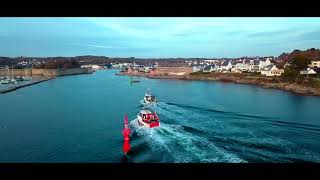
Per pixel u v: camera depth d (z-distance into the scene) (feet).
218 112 226.17
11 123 214.28
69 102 313.32
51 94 394.32
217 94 357.82
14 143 163.22
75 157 136.67
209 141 142.41
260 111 231.30
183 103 277.64
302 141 143.95
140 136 156.87
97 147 149.89
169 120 192.54
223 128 169.89
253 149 130.72
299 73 466.29
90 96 360.28
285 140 145.18
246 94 356.38
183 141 142.82
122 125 194.90
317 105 263.90
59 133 181.78
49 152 145.89
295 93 363.76
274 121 192.03
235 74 629.51
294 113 223.71
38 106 292.20
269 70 566.36
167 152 128.88
